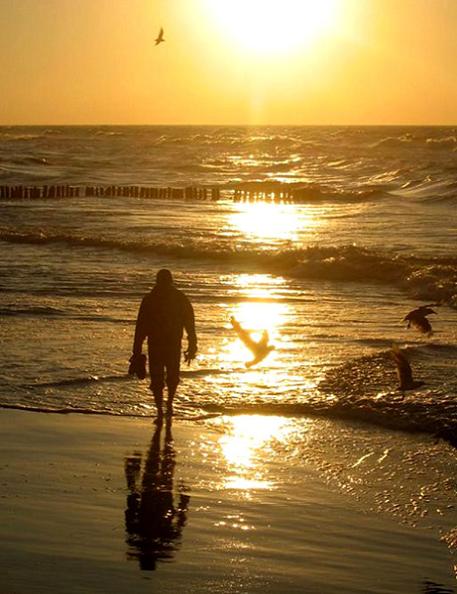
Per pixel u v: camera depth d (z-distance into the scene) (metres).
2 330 22.52
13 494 11.77
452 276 30.34
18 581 9.16
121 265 35.41
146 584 9.18
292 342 21.27
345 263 32.97
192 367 18.80
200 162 132.62
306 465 13.20
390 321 24.08
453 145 155.25
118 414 15.73
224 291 29.50
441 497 11.95
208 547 10.20
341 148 166.25
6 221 54.41
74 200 76.50
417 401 15.98
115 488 12.10
